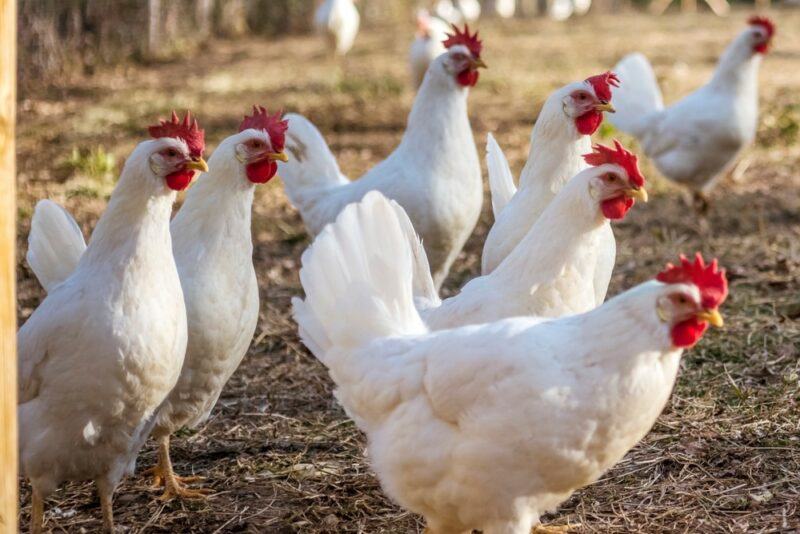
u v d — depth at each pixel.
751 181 5.09
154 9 9.66
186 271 2.42
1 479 1.96
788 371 2.84
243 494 2.51
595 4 17.00
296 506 2.47
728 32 12.34
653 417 2.09
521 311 2.34
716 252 3.85
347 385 2.21
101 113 6.50
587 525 2.38
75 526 2.43
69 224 2.44
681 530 2.35
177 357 2.29
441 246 2.99
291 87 8.02
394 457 2.14
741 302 3.24
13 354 1.97
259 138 2.44
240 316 2.46
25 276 3.61
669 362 2.07
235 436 2.72
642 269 3.70
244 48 10.93
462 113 2.96
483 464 2.08
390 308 2.22
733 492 2.44
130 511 2.48
